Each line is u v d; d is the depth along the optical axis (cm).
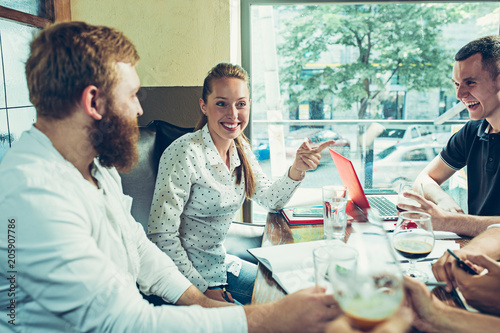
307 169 144
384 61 260
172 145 137
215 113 140
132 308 68
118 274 72
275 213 150
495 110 147
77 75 71
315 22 250
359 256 60
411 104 269
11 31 159
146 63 214
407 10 247
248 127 254
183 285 101
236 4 224
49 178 69
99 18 209
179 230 142
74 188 74
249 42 240
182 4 208
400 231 98
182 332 67
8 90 157
